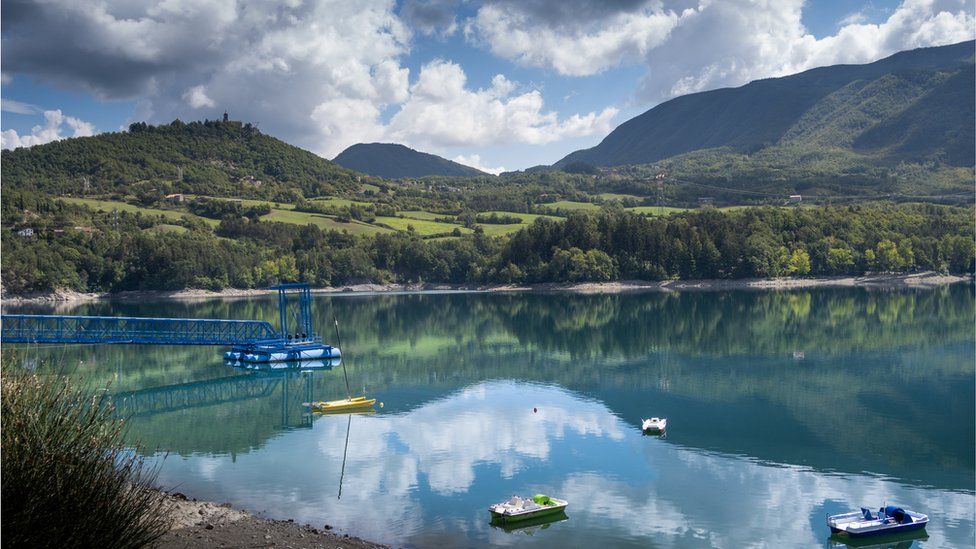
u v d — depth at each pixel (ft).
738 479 136.77
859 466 146.51
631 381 242.99
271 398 217.56
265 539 90.79
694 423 182.60
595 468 142.41
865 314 453.99
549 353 311.47
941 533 111.45
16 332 262.67
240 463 142.51
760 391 224.74
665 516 116.26
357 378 253.85
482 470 139.95
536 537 105.81
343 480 131.44
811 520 116.47
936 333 354.74
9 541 45.88
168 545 83.41
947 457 152.76
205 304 640.99
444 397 217.15
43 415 50.16
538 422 182.70
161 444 157.99
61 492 48.67
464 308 563.89
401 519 111.24
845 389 226.79
